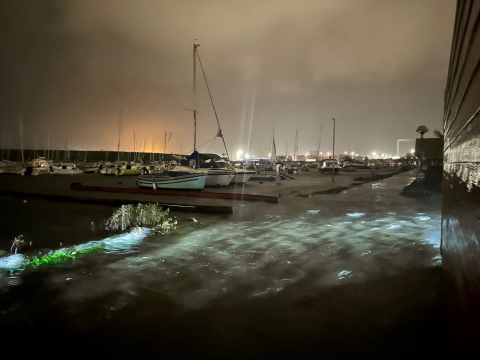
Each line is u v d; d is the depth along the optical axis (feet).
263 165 187.73
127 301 14.06
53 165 147.13
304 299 14.23
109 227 29.09
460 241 6.93
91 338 11.18
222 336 11.26
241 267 18.53
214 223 31.73
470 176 5.93
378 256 20.44
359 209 40.88
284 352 10.28
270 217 35.14
